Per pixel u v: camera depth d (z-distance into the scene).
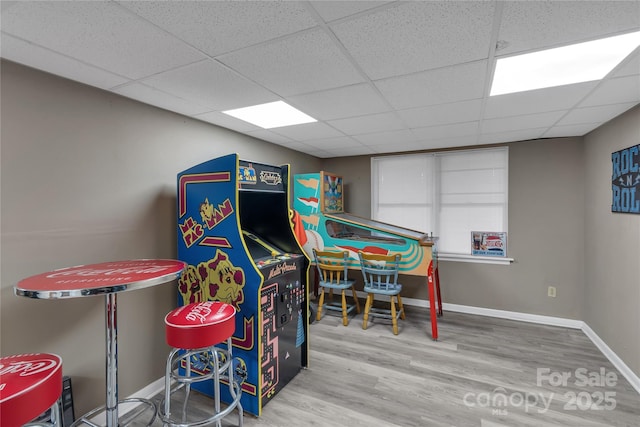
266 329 2.12
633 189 2.32
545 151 3.56
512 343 3.08
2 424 0.99
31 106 1.67
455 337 3.22
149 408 2.12
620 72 1.74
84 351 1.90
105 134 2.02
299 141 3.66
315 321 3.69
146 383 2.27
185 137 2.60
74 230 1.86
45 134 1.73
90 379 1.93
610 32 1.34
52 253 1.76
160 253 2.38
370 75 1.81
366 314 3.45
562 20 1.25
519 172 3.69
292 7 1.17
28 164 1.66
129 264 1.82
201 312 1.70
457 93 2.09
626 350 2.46
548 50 1.51
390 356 2.82
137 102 2.22
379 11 1.20
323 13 1.21
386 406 2.12
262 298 2.08
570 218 3.46
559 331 3.38
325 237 3.77
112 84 1.92
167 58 1.59
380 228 3.46
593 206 3.11
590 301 3.21
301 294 2.55
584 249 3.38
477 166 3.94
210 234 2.18
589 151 3.20
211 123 2.86
